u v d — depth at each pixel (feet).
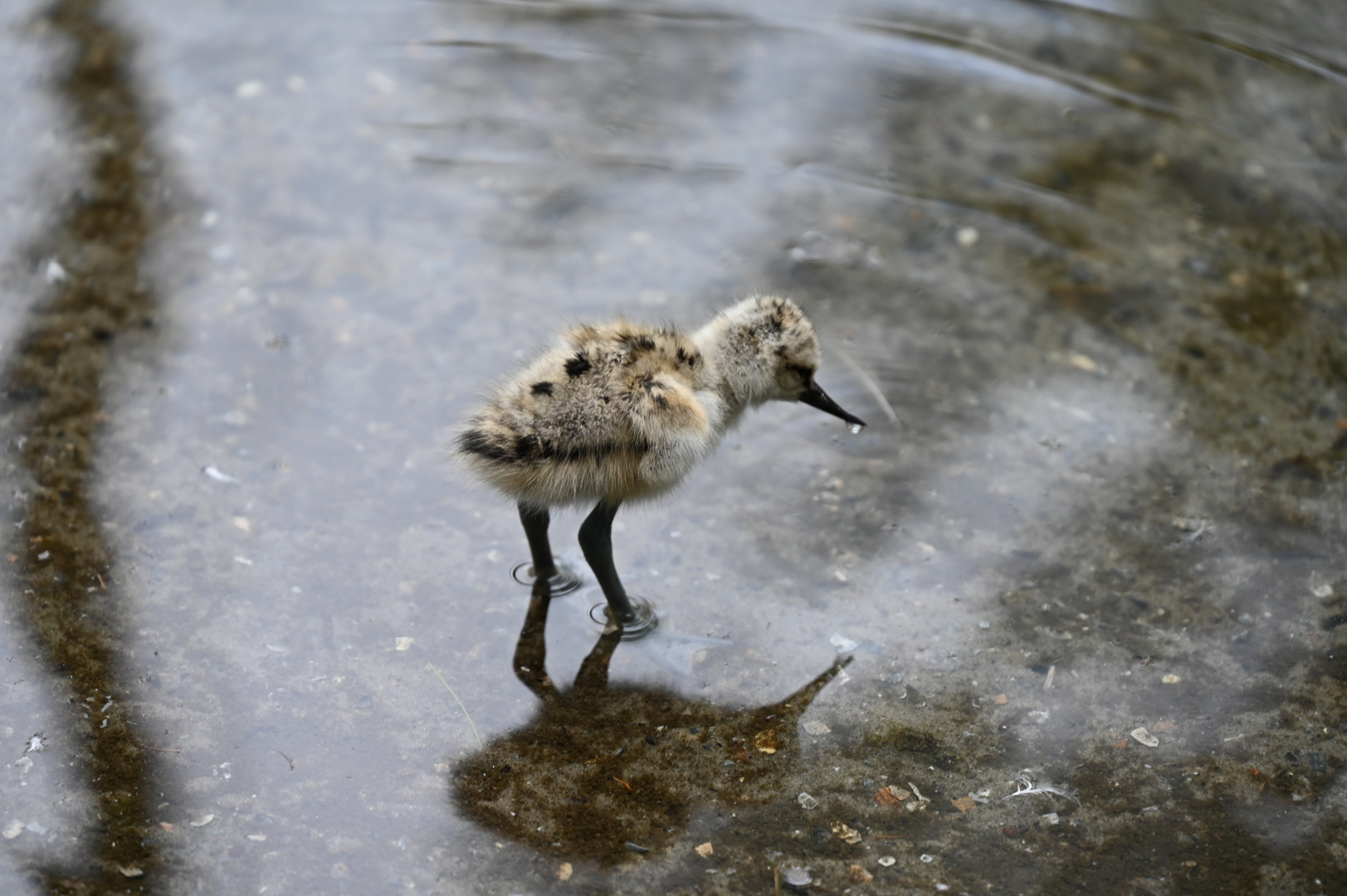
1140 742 15.49
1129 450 19.97
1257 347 22.04
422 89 28.17
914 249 24.22
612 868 13.73
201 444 19.15
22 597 16.47
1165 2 31.53
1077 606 17.44
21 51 28.43
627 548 18.24
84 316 21.42
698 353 16.79
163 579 16.96
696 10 31.58
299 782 14.49
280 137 26.30
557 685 16.06
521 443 15.02
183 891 13.10
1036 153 26.94
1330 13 31.07
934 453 19.94
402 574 17.43
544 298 22.49
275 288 22.40
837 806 14.58
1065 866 13.85
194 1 30.91
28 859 13.25
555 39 30.22
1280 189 25.84
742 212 24.98
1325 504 19.01
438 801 14.42
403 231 23.95
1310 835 14.26
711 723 15.66
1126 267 23.89
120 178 24.79
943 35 30.63
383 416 19.95
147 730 14.93
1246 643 16.90
